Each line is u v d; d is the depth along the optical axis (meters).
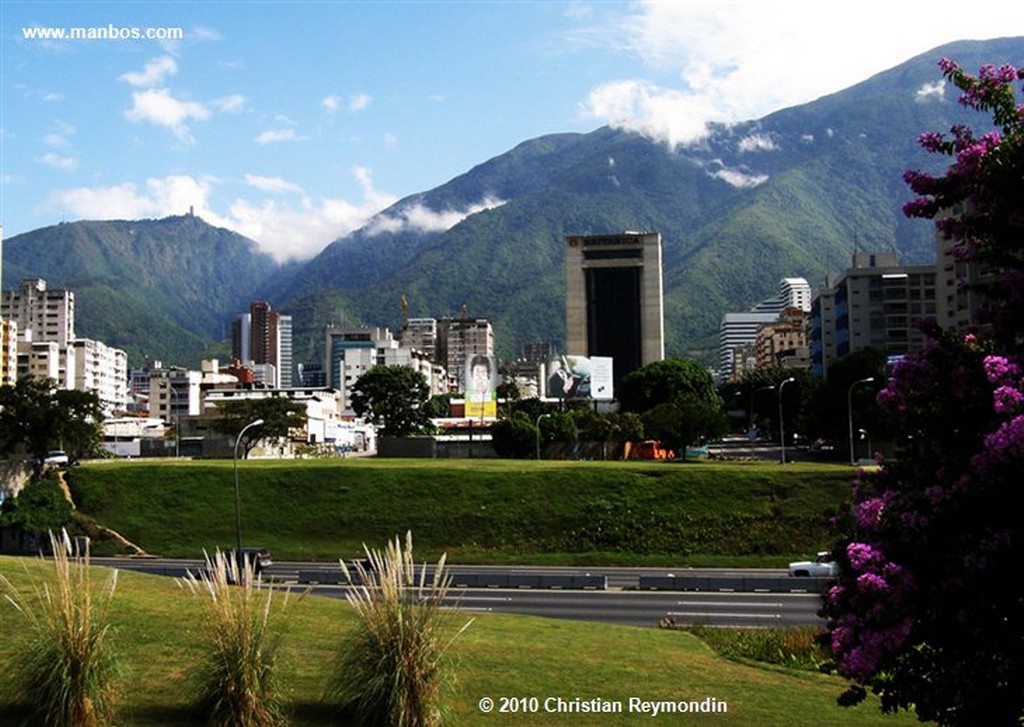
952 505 13.95
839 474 79.19
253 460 98.81
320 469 86.69
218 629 20.11
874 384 115.31
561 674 27.34
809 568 59.06
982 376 14.91
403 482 83.94
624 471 82.69
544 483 81.88
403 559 22.31
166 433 180.25
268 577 59.16
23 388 98.81
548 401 188.75
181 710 20.36
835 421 118.50
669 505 77.31
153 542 78.31
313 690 22.34
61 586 19.50
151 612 28.12
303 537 78.25
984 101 16.30
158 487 85.06
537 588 55.62
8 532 77.62
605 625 39.34
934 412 15.43
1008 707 13.41
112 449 163.12
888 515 14.55
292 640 26.89
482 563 71.88
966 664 13.85
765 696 27.28
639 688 26.66
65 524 78.31
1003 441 12.98
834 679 30.91
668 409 124.25
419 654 20.39
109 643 20.45
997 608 13.51
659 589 55.22
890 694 14.88
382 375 170.62
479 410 156.25
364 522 79.44
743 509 75.94
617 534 74.75
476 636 32.44
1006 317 15.66
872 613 14.05
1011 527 13.37
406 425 171.50
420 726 20.08
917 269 170.62
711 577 56.06
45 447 98.38
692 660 32.38
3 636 24.06
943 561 13.75
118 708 20.41
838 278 180.88
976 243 16.83
